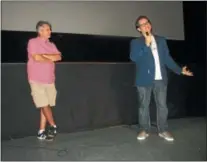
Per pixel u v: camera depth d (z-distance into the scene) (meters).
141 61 2.80
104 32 3.42
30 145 2.82
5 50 2.94
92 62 3.30
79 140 2.97
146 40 2.72
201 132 3.21
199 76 3.84
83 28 3.31
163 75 2.83
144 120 2.97
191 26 3.86
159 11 3.68
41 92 2.82
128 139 2.99
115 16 3.45
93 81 3.28
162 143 2.86
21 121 3.00
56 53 2.89
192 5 3.80
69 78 3.16
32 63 2.78
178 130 3.29
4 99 2.89
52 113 3.12
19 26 2.99
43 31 2.79
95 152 2.65
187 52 3.90
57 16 3.17
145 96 2.88
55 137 3.06
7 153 2.62
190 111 3.86
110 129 3.35
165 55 2.88
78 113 3.24
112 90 3.39
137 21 2.77
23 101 2.98
